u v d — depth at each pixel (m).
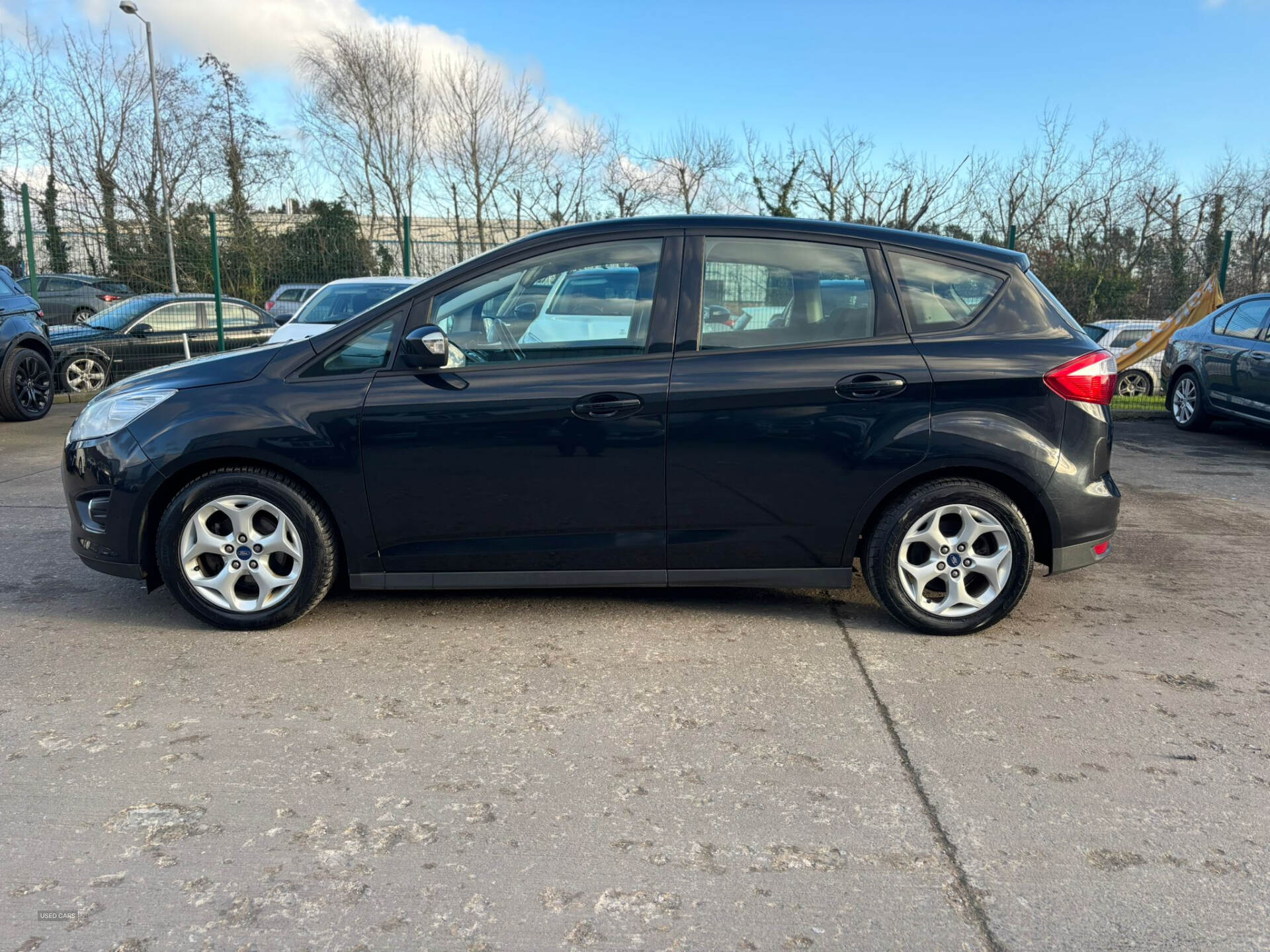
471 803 2.58
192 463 3.68
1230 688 3.40
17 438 9.18
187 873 2.26
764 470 3.69
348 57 28.64
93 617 4.02
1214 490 7.12
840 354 3.68
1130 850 2.38
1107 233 13.99
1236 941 2.04
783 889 2.22
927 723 3.08
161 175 27.11
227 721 3.06
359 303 9.62
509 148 27.19
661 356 3.69
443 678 3.41
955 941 2.04
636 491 3.71
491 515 3.73
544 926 2.09
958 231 18.30
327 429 3.65
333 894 2.19
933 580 3.87
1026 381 3.68
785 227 3.80
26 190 13.25
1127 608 4.28
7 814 2.50
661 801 2.60
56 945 2.00
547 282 3.77
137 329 12.66
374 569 3.80
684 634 3.87
